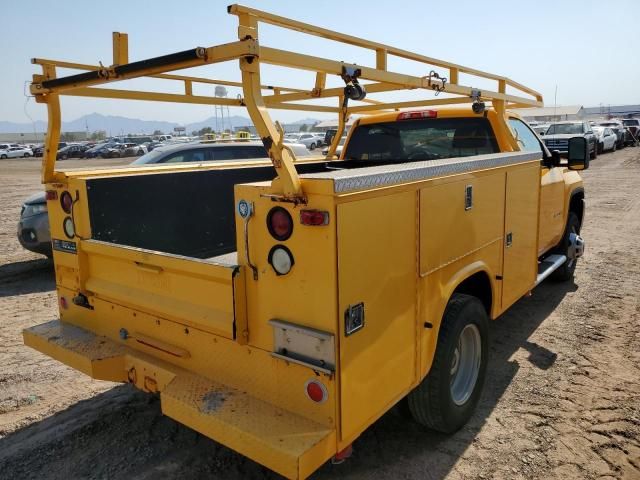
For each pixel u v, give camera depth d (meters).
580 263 7.66
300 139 44.16
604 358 4.54
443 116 4.89
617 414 3.65
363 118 5.39
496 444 3.34
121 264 3.12
